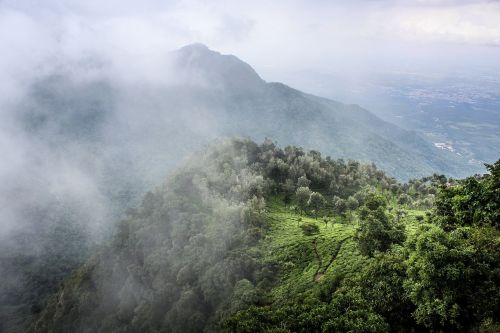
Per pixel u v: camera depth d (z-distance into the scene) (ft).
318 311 171.42
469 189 196.24
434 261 140.26
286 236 330.34
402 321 154.30
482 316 129.80
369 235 218.18
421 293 142.72
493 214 173.17
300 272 266.16
